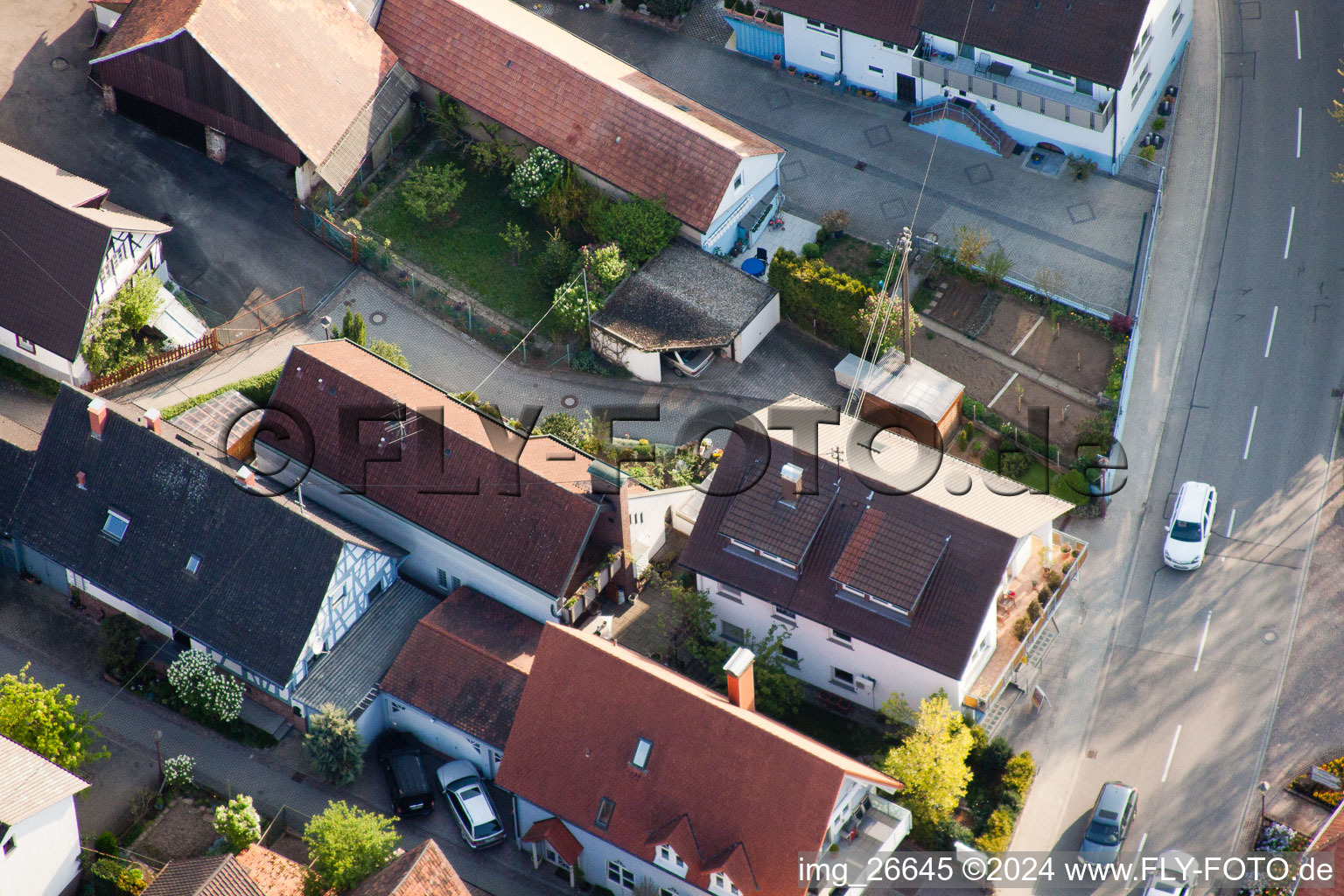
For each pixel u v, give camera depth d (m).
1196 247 88.81
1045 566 75.00
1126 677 74.69
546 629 67.88
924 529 70.38
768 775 63.47
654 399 84.38
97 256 79.44
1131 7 86.38
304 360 76.81
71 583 75.31
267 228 89.00
